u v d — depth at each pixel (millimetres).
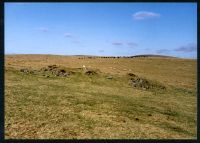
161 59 90688
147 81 43781
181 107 30828
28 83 33438
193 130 21219
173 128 21391
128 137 17234
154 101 32469
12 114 20188
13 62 56281
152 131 19438
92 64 68875
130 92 35875
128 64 74812
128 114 24328
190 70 72812
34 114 20844
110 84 39094
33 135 16375
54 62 67500
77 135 17062
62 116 21219
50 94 28359
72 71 43500
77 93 30641
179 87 46344
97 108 25109
